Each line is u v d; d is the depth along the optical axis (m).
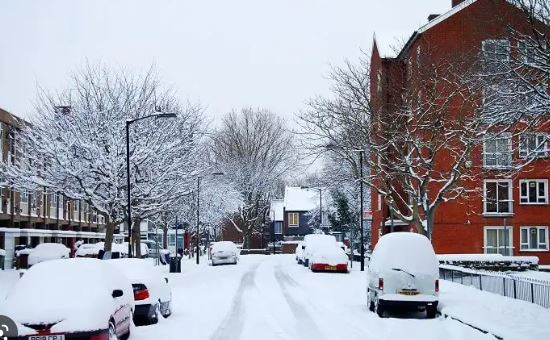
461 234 35.28
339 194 58.50
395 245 17.05
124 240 72.12
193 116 38.16
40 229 51.72
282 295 23.33
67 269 11.79
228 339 13.31
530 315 15.05
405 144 25.58
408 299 16.56
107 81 33.69
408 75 27.67
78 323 10.47
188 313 18.11
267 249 80.44
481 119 18.17
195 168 36.59
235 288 26.61
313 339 13.25
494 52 16.17
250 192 75.44
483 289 22.44
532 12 14.14
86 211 63.75
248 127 77.38
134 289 15.33
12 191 43.56
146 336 13.69
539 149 16.77
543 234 35.22
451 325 14.73
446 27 31.72
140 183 31.94
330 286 27.11
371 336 13.54
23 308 10.66
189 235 69.19
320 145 27.56
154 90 35.78
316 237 44.09
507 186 35.41
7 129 40.97
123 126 32.28
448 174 30.95
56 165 30.91
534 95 14.88
